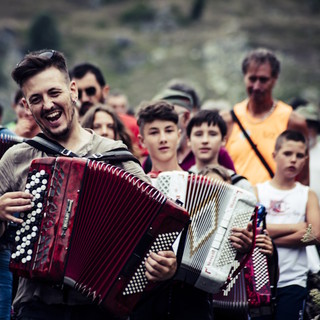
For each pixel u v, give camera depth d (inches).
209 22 7500.0
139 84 6028.5
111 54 6722.4
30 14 7706.7
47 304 445.7
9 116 3750.0
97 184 434.9
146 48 6835.6
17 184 458.9
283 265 642.8
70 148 461.4
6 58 6269.7
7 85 5334.6
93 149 462.6
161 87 5915.4
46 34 6604.3
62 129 452.4
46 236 429.7
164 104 611.8
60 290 439.8
